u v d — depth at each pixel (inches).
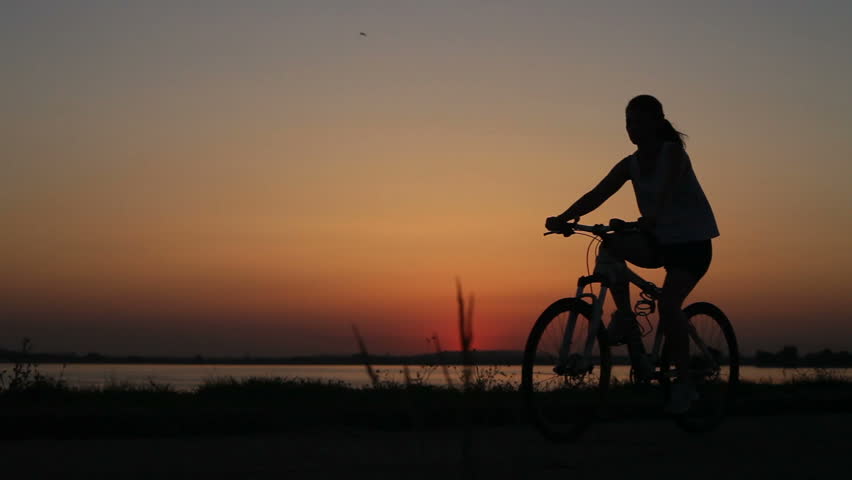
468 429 71.4
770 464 158.9
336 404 221.3
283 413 201.9
